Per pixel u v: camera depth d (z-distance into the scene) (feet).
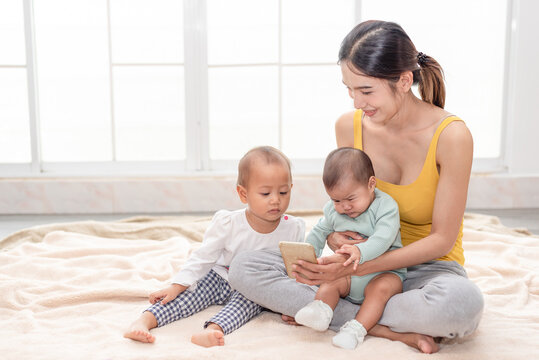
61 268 7.78
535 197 13.34
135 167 14.05
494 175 13.42
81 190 13.24
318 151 14.17
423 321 5.10
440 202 5.52
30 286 7.10
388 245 5.50
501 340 5.56
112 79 13.74
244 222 6.40
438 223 5.52
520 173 13.60
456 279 5.17
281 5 13.53
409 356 5.10
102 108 13.87
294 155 14.19
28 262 7.93
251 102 13.96
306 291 5.75
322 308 5.37
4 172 13.76
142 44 13.65
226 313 5.95
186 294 6.28
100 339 5.66
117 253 8.83
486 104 13.84
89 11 13.47
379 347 5.29
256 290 5.84
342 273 5.42
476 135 13.98
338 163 5.70
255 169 5.94
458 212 5.48
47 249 8.89
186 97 13.61
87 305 6.56
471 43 13.62
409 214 5.94
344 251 5.40
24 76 13.60
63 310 6.42
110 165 14.02
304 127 14.07
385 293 5.49
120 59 13.67
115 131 13.97
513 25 13.28
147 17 13.57
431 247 5.46
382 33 5.36
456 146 5.48
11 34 13.42
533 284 7.31
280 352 5.22
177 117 14.01
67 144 13.96
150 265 8.12
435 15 13.56
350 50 5.43
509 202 13.37
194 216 12.75
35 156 13.70
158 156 14.14
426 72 5.81
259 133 14.08
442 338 5.65
